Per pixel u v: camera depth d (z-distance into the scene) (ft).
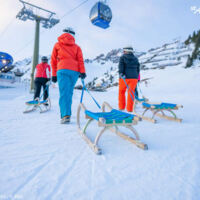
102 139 6.79
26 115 12.04
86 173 4.11
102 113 6.51
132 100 13.57
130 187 3.55
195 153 5.45
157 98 34.76
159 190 3.46
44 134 7.32
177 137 7.17
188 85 69.31
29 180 3.76
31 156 5.06
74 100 28.25
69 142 6.37
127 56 13.25
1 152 5.30
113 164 4.62
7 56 54.65
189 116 12.41
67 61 9.24
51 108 16.05
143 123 9.99
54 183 3.65
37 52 40.65
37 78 16.37
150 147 5.98
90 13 20.12
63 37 9.38
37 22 42.04
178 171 4.28
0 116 11.34
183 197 3.25
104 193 3.33
